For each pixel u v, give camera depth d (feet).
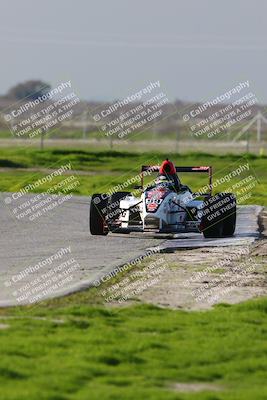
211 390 105.09
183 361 116.16
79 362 111.65
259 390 104.78
